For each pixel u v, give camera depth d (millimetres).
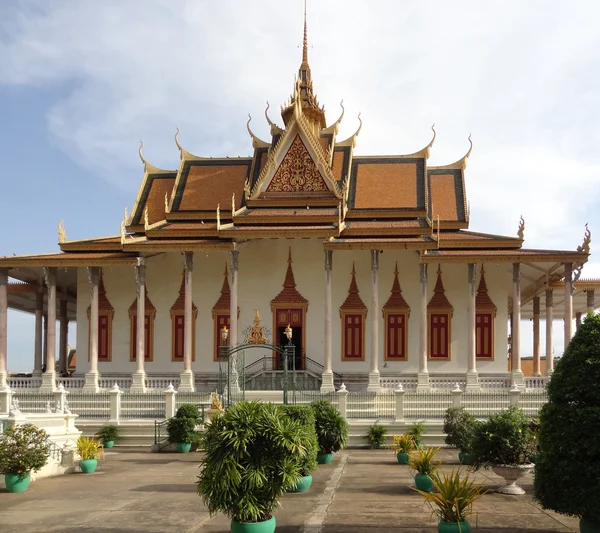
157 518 14750
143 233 48875
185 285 42094
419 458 19547
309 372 42188
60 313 53312
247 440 12531
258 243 45906
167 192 50719
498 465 17375
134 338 45969
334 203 44031
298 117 45188
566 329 40781
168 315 45938
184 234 43062
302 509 15531
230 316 42000
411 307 44594
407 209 46031
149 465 24391
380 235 42188
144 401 36031
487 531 13406
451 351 44156
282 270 45531
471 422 23312
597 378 13086
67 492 18328
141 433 31844
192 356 45375
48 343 41562
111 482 20172
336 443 24078
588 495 12375
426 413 34094
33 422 22594
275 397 36844
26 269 44406
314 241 45562
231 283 41750
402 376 43812
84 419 33344
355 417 33750
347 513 15055
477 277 45000
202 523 14250
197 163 51281
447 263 42656
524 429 17656
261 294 45531
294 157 45188
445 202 47938
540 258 40531
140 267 41969
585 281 45969
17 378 41750
